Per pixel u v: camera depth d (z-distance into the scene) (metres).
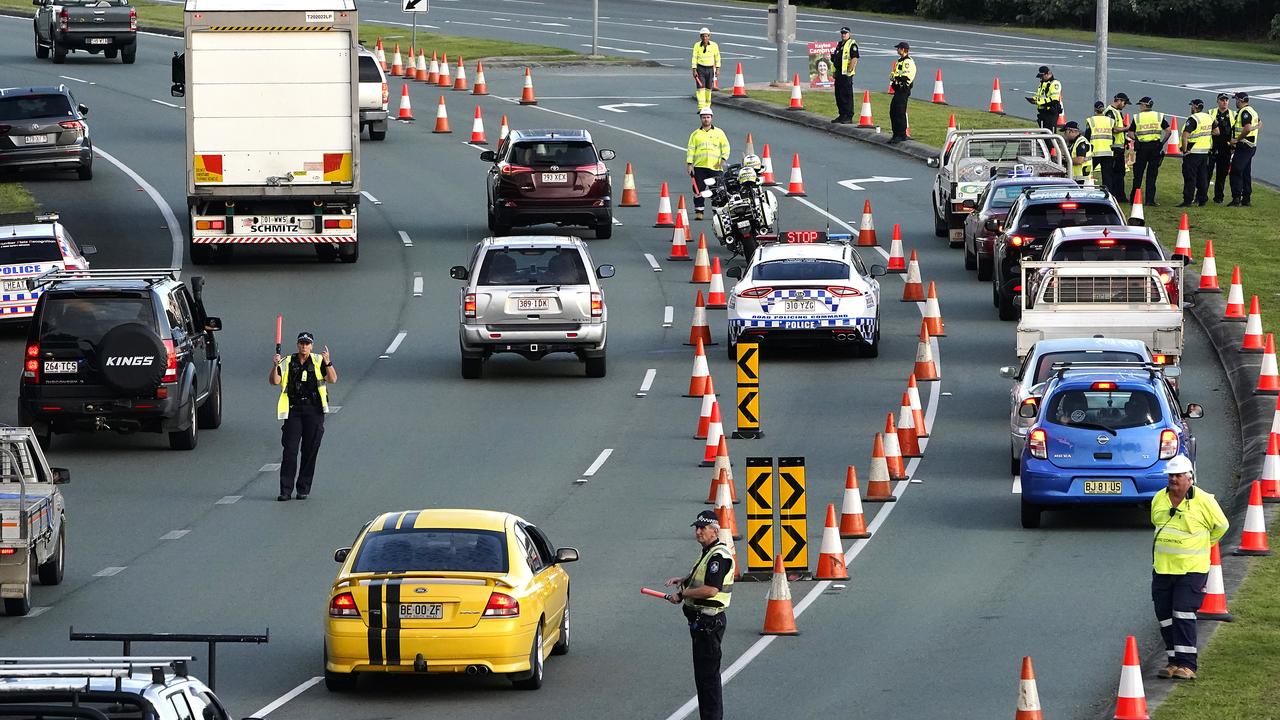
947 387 64.12
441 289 79.75
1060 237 63.25
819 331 66.69
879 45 156.62
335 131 80.31
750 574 43.94
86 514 50.31
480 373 66.38
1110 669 36.09
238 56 79.25
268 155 80.06
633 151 108.50
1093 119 89.56
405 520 36.09
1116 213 72.06
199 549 46.72
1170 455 46.81
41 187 100.12
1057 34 169.50
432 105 125.56
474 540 35.38
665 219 92.00
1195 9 175.38
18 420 56.09
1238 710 32.25
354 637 33.88
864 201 95.75
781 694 34.91
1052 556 45.19
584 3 190.88
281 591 42.88
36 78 132.38
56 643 38.72
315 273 82.44
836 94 113.56
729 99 124.12
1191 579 34.72
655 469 54.38
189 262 84.31
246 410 62.75
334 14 79.38
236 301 77.38
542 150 86.38
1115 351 53.50
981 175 85.38
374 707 34.22
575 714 33.72
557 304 65.06
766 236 76.38
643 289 79.75
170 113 121.12
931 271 82.00
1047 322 60.56
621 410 61.72
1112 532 47.59
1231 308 70.12
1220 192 91.75
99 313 56.03
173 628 39.78
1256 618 38.97
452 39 152.75
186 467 55.56
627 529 48.06
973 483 52.81
